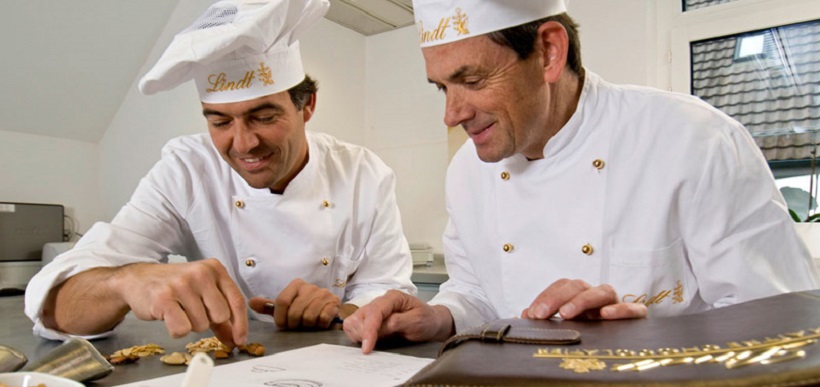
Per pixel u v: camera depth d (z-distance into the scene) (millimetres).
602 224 926
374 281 1363
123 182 2559
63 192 2484
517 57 768
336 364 689
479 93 783
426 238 2898
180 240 1322
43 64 2203
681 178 877
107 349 830
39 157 2393
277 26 1029
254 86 1055
